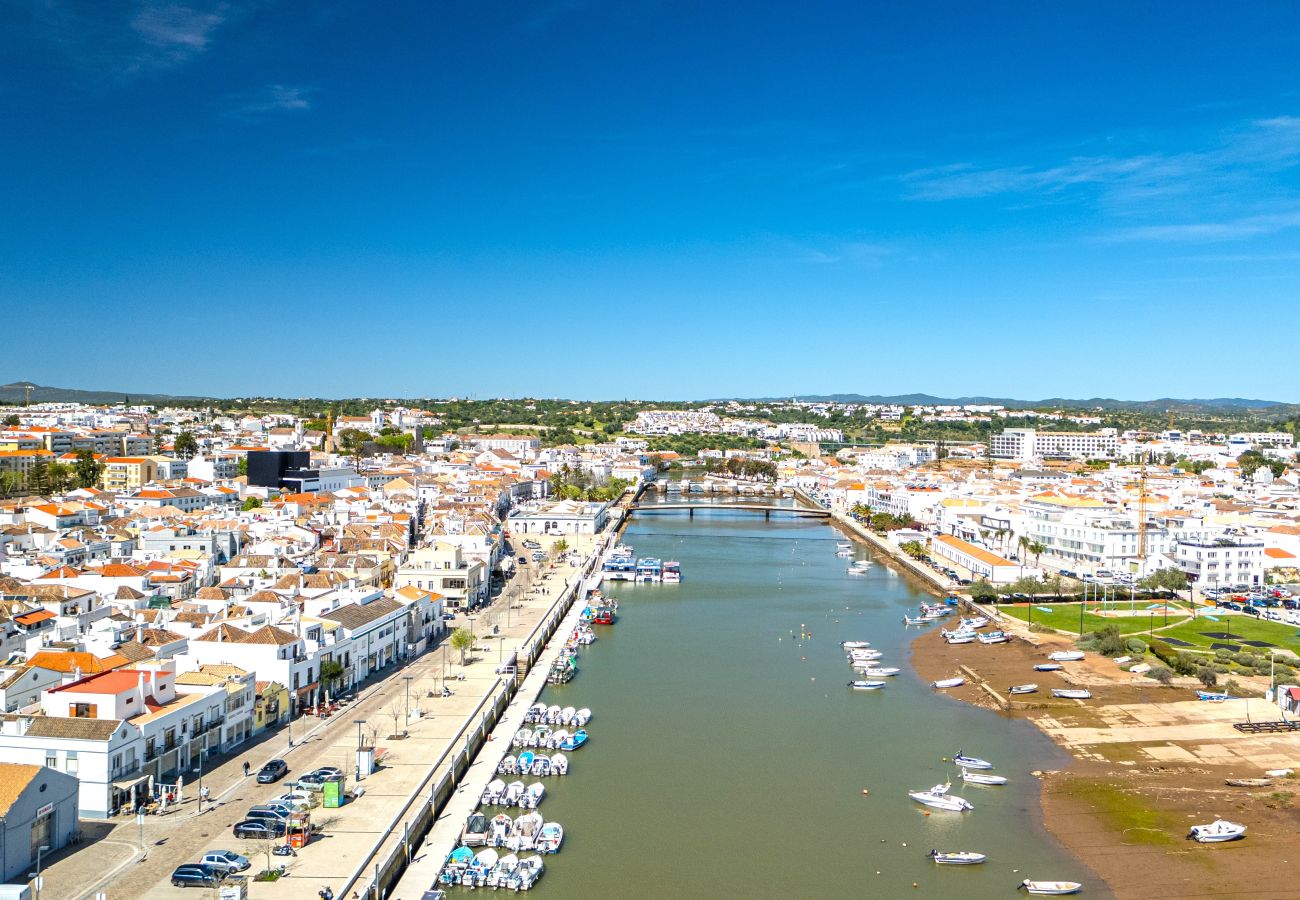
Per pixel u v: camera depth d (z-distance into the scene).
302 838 129.50
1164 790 167.25
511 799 155.88
